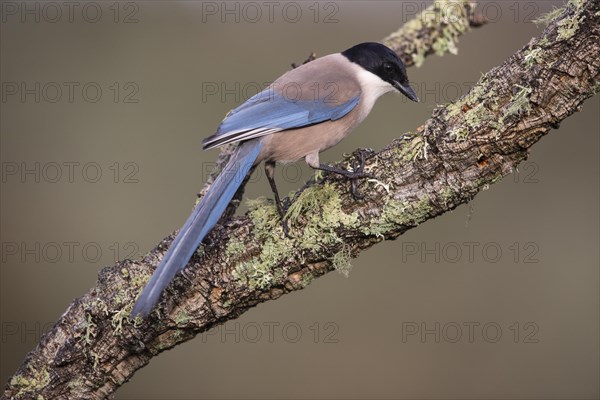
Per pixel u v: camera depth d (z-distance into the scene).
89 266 13.27
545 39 5.66
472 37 14.55
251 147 7.47
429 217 6.10
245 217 6.35
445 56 14.46
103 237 13.25
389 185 6.05
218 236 6.29
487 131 5.79
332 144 8.06
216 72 14.39
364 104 8.23
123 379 6.39
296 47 14.64
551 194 13.67
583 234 13.30
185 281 6.18
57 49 14.34
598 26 5.45
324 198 6.15
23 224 13.33
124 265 6.34
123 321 6.15
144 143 13.78
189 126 13.90
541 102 5.64
